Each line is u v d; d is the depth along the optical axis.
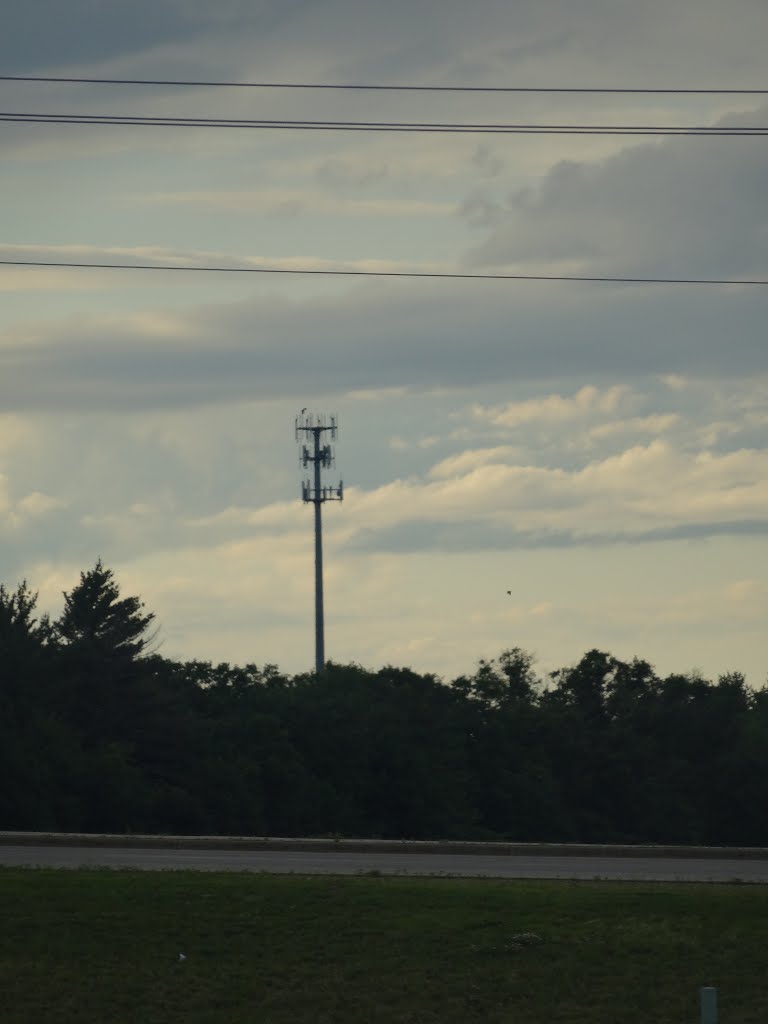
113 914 70.06
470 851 101.81
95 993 63.25
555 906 72.75
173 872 78.88
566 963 66.44
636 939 68.62
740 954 67.38
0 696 199.25
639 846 103.88
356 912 71.44
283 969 65.69
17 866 80.38
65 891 72.56
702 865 97.00
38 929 68.31
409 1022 61.75
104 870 79.38
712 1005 54.03
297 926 69.62
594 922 70.75
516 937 68.31
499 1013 62.50
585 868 92.69
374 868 88.69
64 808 192.25
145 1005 62.66
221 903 71.94
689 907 72.88
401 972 65.56
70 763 196.50
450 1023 61.75
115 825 198.88
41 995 62.94
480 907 72.56
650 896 74.50
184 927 69.19
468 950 67.44
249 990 63.84
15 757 187.50
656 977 65.44
